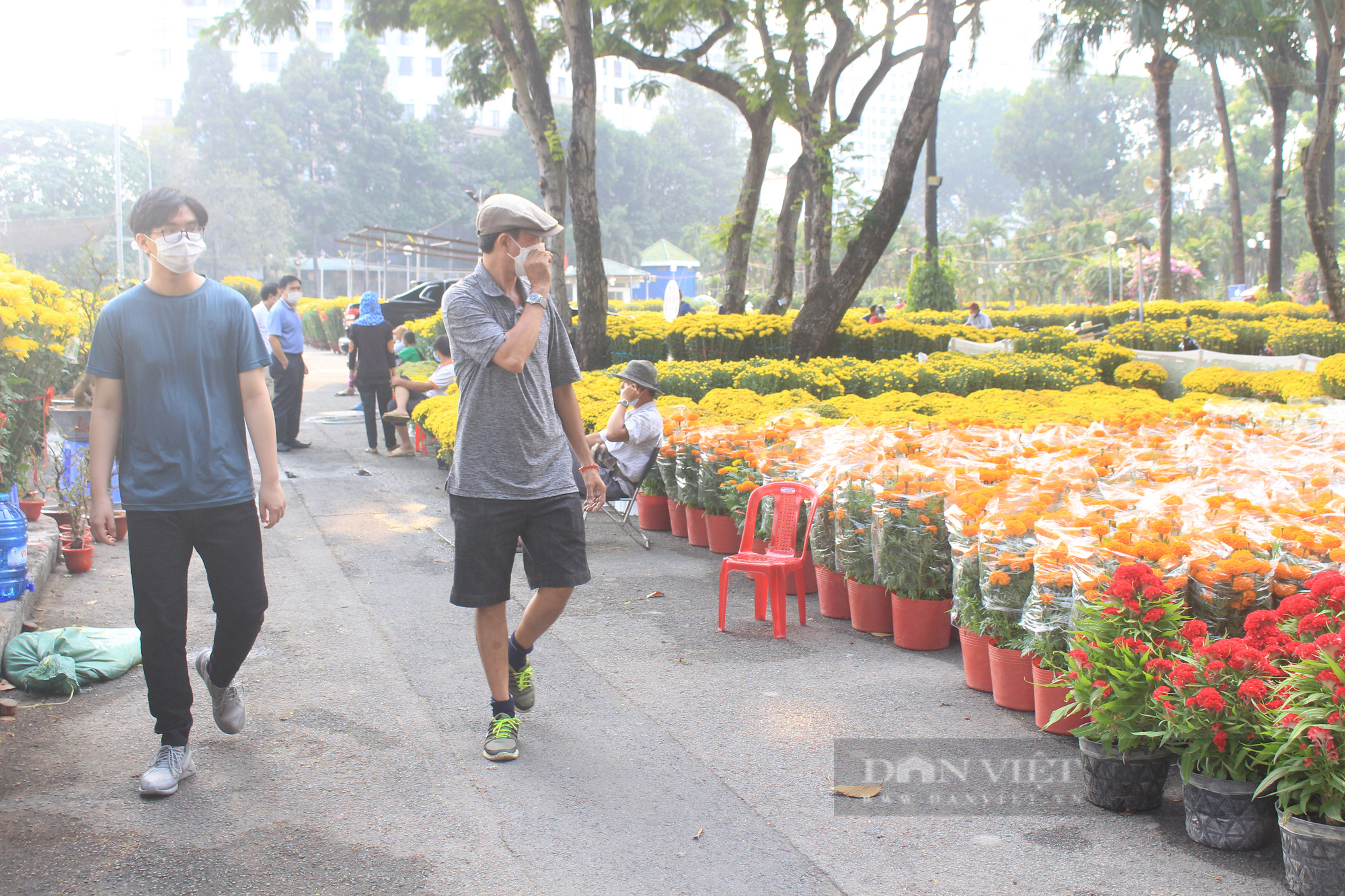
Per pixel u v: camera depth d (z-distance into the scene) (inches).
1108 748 131.0
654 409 298.5
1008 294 2679.6
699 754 149.3
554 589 149.7
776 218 765.9
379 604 226.8
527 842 122.9
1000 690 166.7
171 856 118.4
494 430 143.1
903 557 195.3
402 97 3644.2
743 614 224.8
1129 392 418.3
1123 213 2598.4
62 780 137.8
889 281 2945.4
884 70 716.0
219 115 2827.3
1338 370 423.5
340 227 2893.7
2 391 217.6
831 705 169.0
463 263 3105.3
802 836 124.4
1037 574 152.3
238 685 175.9
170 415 131.9
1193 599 143.9
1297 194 2721.5
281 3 698.2
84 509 253.8
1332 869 104.8
